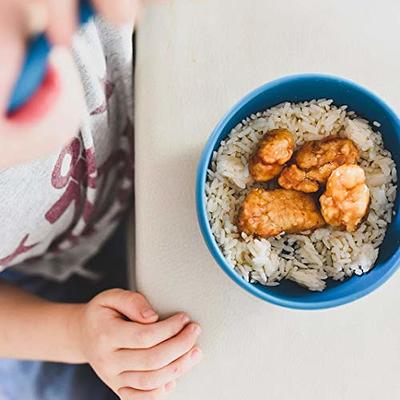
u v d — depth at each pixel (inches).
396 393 19.3
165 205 19.6
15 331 22.9
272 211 18.4
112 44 20.1
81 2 7.8
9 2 6.8
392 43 20.1
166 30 20.0
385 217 19.1
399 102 19.9
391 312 19.5
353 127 19.1
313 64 20.0
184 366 19.3
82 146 21.2
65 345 22.3
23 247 23.4
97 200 24.0
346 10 20.2
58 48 7.7
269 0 20.2
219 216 18.8
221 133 18.9
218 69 19.9
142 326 19.5
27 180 20.1
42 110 7.9
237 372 19.5
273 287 18.9
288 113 19.3
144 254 19.5
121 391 20.3
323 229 19.0
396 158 19.2
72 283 27.4
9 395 27.1
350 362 19.4
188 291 19.5
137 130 19.8
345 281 18.9
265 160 18.5
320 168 18.6
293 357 19.4
